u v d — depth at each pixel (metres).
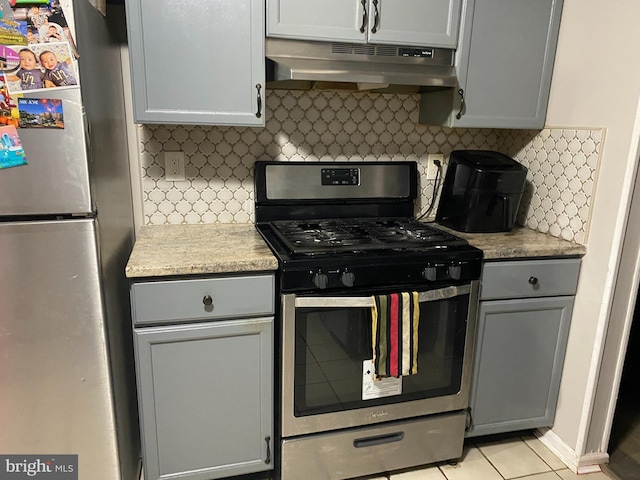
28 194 1.26
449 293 1.70
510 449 2.06
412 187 2.19
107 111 1.55
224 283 1.53
